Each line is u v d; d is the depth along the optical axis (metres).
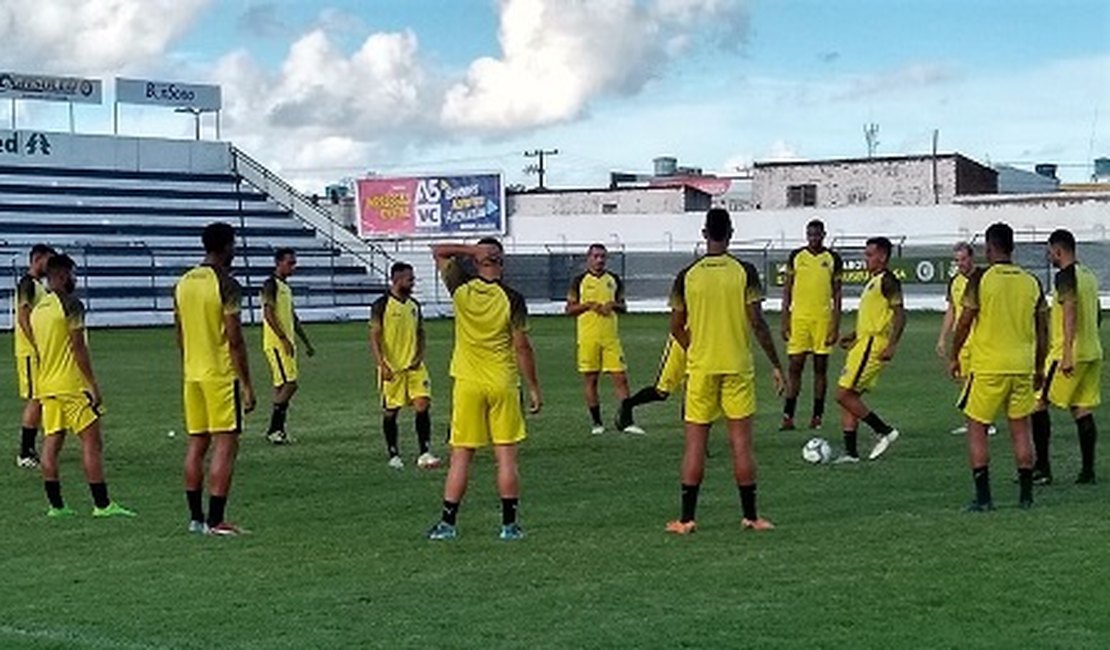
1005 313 10.55
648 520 10.52
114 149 55.44
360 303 53.72
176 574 8.77
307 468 13.81
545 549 9.38
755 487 10.51
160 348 34.22
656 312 53.00
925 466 13.20
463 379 9.74
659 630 7.18
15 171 52.62
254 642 7.09
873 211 56.16
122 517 11.04
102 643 7.10
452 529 9.91
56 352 10.95
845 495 11.53
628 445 15.21
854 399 13.62
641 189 69.12
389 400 14.00
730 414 9.95
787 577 8.35
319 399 21.19
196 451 10.26
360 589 8.24
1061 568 8.48
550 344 34.53
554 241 62.62
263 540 9.94
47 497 11.71
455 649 6.89
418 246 63.53
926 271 50.22
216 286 10.04
